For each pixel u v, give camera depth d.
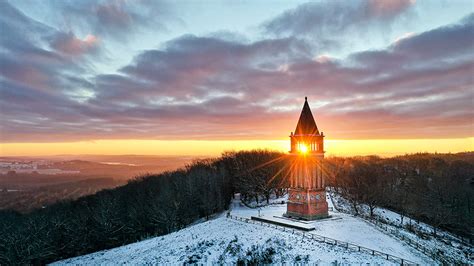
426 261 53.75
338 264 49.00
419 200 119.75
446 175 151.38
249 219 78.44
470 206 113.75
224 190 118.12
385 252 53.97
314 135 75.12
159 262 60.31
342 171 160.75
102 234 94.25
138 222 101.81
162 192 116.56
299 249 55.28
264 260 53.97
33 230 90.38
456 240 87.44
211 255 58.88
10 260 78.69
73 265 73.88
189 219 103.06
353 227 67.56
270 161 132.62
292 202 76.75
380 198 119.12
